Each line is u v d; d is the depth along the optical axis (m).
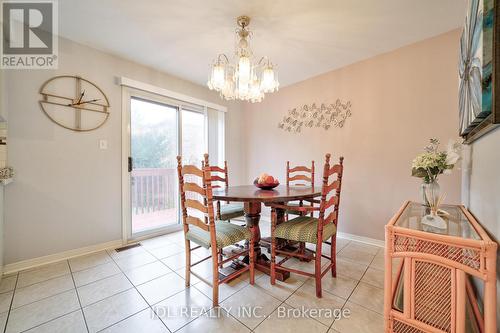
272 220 1.77
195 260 2.20
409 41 2.27
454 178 2.07
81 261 2.14
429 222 1.15
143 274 1.91
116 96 2.54
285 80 3.28
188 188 1.62
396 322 1.04
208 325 1.32
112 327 1.30
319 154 3.10
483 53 0.88
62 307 1.47
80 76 2.26
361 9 1.78
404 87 2.38
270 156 3.74
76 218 2.25
